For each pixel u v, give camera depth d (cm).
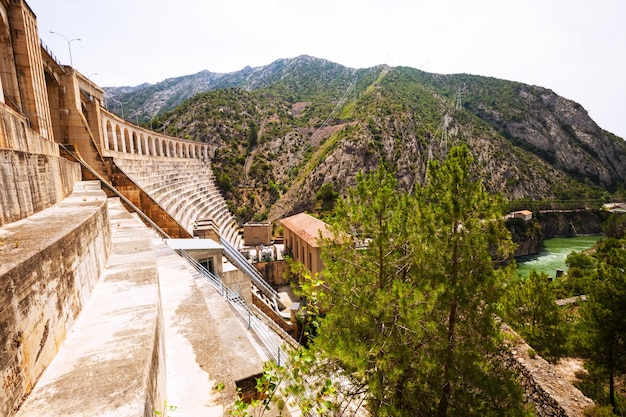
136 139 4375
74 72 2497
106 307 576
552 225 7675
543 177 9181
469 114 11131
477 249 864
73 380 373
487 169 8644
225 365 651
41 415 316
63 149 2173
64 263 498
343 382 920
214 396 568
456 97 12775
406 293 769
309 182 6850
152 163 3616
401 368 752
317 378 758
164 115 10256
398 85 12400
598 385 1569
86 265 620
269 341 1163
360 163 7119
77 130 2466
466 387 861
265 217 6550
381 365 730
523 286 1822
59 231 541
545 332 1727
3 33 1625
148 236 1126
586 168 10125
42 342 394
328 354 698
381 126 8038
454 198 883
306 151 8900
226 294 1484
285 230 3953
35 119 1789
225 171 7488
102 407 325
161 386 493
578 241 7231
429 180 991
